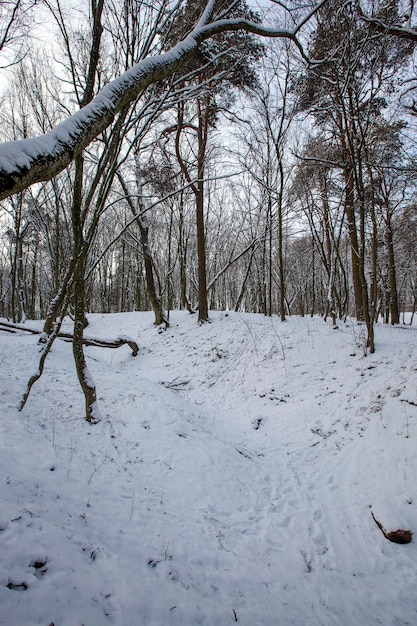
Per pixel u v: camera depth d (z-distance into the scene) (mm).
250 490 4688
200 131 13008
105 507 3355
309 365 8750
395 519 4039
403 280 22141
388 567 3559
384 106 8641
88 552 2572
